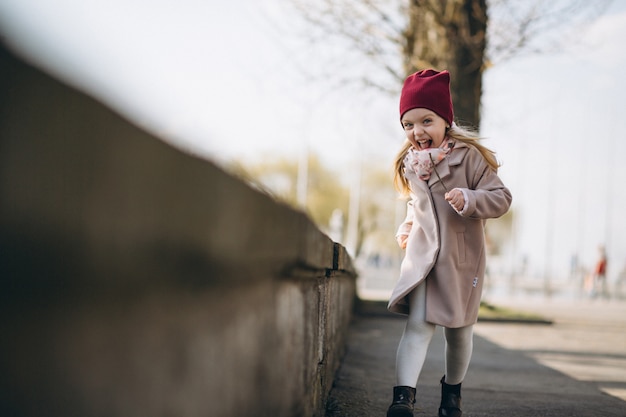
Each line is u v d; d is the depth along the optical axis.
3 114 0.67
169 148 1.04
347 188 52.91
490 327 11.40
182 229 1.13
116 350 0.96
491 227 61.88
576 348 8.55
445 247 3.39
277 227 1.92
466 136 3.56
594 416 4.23
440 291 3.36
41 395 0.80
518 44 12.63
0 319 0.73
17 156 0.70
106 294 0.92
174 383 1.18
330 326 4.29
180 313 1.19
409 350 3.32
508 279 45.81
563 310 17.62
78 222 0.82
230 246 1.42
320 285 3.40
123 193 0.90
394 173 3.77
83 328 0.87
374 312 12.17
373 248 52.28
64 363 0.84
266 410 1.91
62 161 0.77
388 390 4.73
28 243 0.75
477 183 3.47
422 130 3.49
